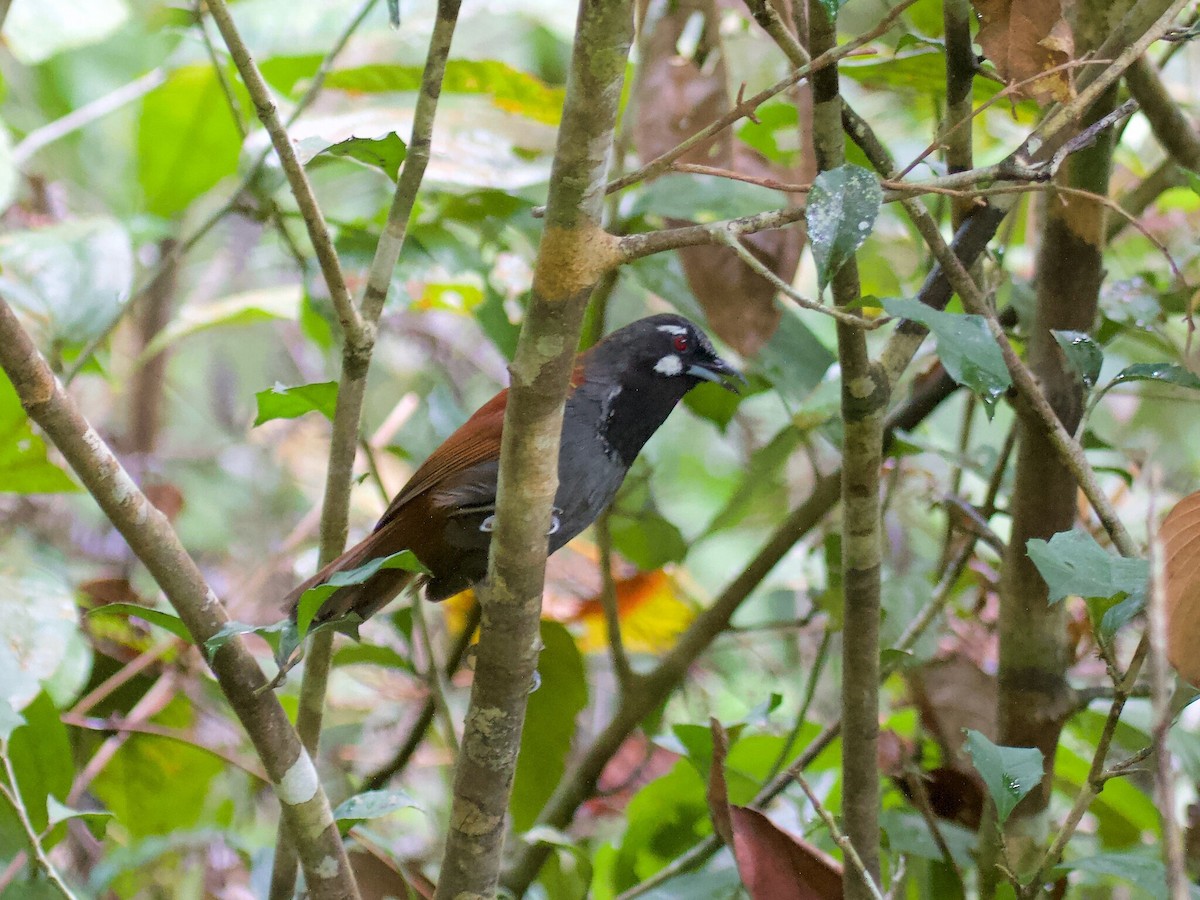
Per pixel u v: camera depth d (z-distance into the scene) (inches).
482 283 391.5
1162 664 137.3
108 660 368.2
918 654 302.2
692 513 513.3
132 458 458.0
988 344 161.0
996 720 263.9
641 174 191.5
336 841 200.2
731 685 440.1
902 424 336.8
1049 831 274.8
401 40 400.5
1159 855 274.7
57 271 329.1
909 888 309.9
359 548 284.2
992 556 361.1
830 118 204.5
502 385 492.1
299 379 565.0
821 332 464.4
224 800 367.9
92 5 400.8
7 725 223.6
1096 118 242.7
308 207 207.5
